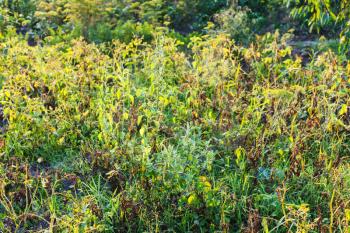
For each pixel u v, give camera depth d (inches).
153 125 209.3
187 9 366.3
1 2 360.8
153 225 156.9
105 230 153.7
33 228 160.2
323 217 161.2
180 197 159.9
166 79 250.8
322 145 189.6
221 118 201.9
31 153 200.1
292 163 169.6
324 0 217.8
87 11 326.3
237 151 171.0
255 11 374.6
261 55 274.5
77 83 232.7
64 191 169.2
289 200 165.5
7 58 262.2
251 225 145.5
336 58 241.1
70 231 146.6
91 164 184.4
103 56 253.3
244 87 235.1
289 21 349.7
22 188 169.8
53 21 348.5
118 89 217.5
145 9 345.7
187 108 218.7
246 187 170.7
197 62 248.2
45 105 223.9
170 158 165.0
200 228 156.6
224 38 251.6
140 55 267.4
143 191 163.2
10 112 203.2
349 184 165.9
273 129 190.1
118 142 192.9
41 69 240.7
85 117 211.9
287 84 230.7
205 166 177.5
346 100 205.3
